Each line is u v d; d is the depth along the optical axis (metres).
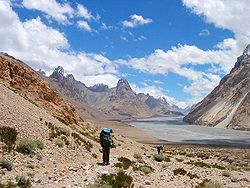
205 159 65.12
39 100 55.28
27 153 22.98
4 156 20.81
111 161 29.38
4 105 28.95
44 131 29.14
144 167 27.94
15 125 26.58
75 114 67.88
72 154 27.91
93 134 59.22
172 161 42.31
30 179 17.61
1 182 16.12
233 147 133.38
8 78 53.19
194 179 27.20
